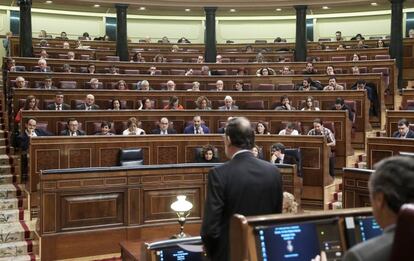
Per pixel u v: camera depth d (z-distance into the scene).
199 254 3.23
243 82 12.12
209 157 7.24
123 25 16.27
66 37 18.11
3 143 9.18
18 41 15.66
